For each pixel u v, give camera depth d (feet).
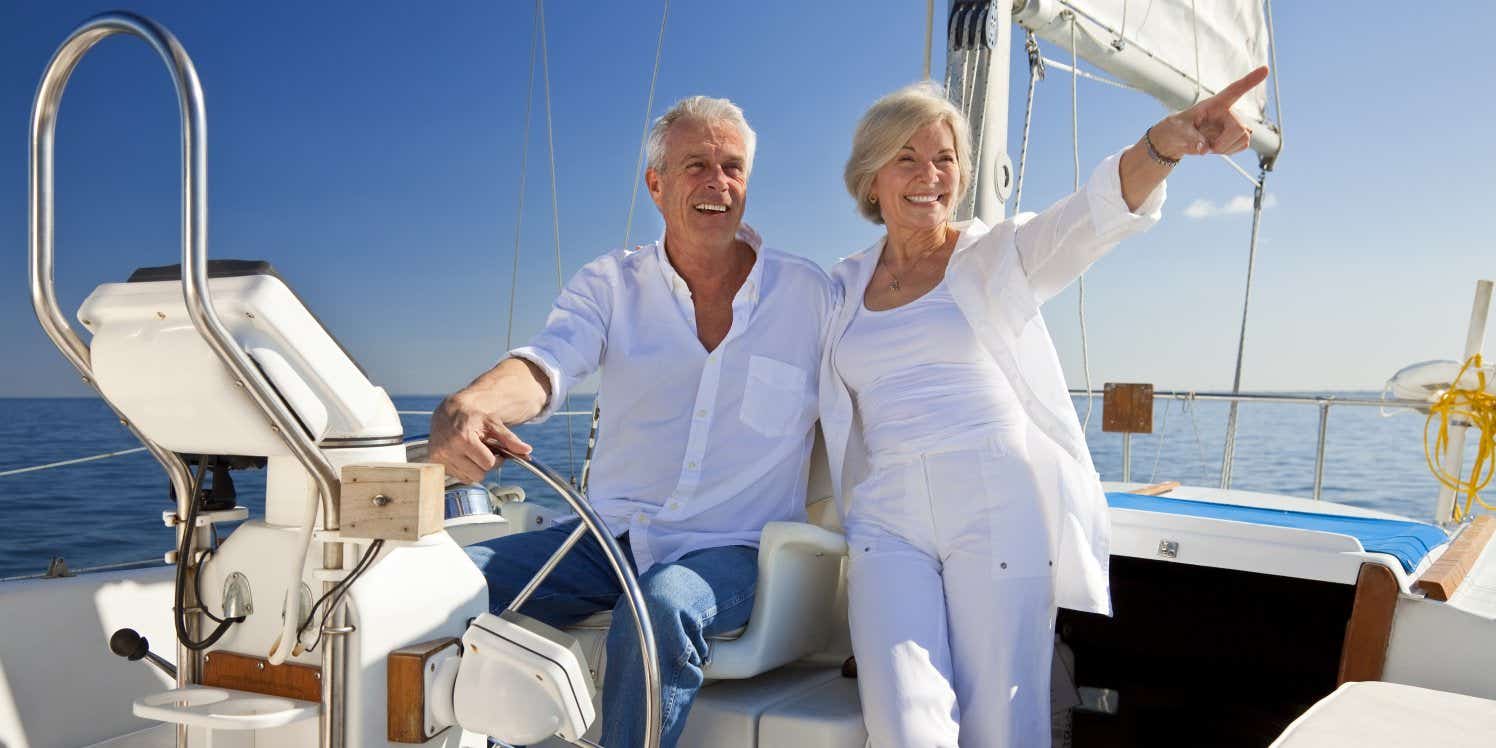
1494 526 9.46
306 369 4.10
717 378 6.93
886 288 7.09
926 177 6.85
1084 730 8.59
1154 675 9.66
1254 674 9.59
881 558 6.28
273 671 4.52
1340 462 128.06
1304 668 9.39
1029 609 6.21
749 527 6.92
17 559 55.77
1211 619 9.75
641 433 7.05
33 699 5.81
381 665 4.38
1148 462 121.60
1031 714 6.18
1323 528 8.23
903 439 6.51
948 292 6.72
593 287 7.21
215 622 4.72
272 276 4.02
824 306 7.23
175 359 3.99
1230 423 15.87
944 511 6.30
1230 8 14.10
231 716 4.07
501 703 4.37
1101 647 10.03
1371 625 6.40
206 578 4.76
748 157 7.06
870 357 6.79
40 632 5.87
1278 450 133.18
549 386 6.23
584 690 4.47
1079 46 11.48
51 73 3.99
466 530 7.80
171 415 4.17
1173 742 8.35
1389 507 108.58
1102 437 118.52
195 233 3.63
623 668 5.47
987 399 6.53
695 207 6.82
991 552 6.20
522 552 6.66
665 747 5.53
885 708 5.67
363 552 4.28
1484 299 10.87
